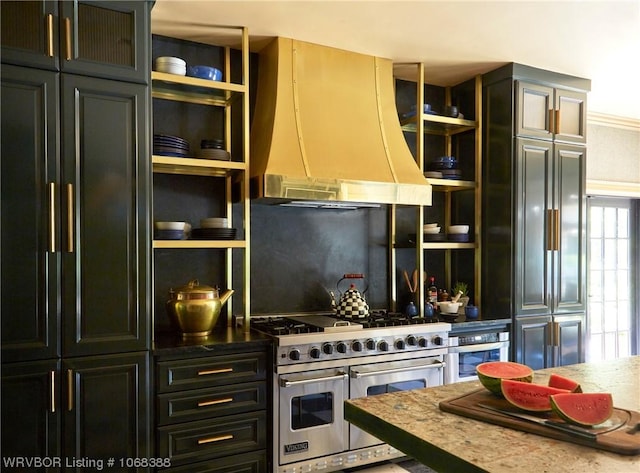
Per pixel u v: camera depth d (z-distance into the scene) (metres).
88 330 2.39
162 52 3.24
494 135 3.90
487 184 3.96
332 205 3.57
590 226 5.15
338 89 3.44
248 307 3.14
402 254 4.08
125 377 2.47
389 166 3.38
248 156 3.10
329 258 3.77
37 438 2.29
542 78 3.86
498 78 3.84
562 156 3.97
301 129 3.22
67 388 2.34
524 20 3.00
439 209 4.27
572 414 1.25
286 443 2.86
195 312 2.85
